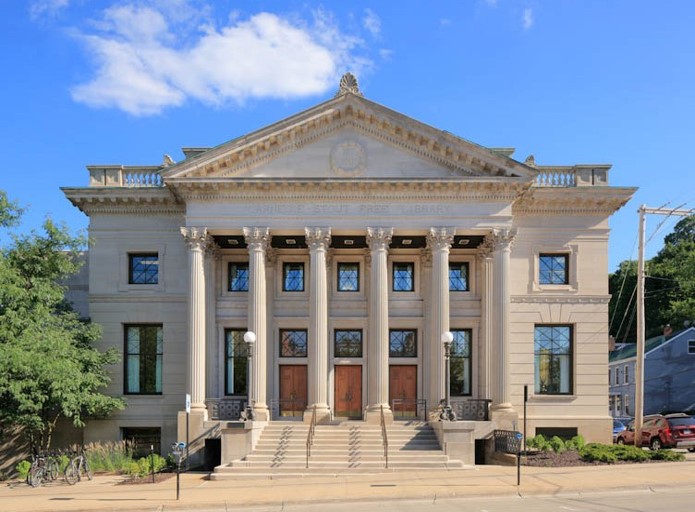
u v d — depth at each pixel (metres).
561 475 24.28
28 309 31.27
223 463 28.02
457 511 18.30
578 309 35.53
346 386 35.72
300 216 32.59
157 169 36.34
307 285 36.41
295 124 32.56
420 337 35.75
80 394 30.62
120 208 36.00
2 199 32.44
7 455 33.78
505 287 32.22
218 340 35.56
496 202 32.56
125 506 20.11
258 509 19.92
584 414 35.00
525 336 35.31
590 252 35.78
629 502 19.17
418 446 28.95
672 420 33.94
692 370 63.78
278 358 35.91
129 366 35.69
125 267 35.88
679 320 65.56
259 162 32.94
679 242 69.06
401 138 32.88
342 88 32.91
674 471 24.73
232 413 33.31
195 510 20.09
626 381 68.94
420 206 32.59
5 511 19.59
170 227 35.97
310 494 21.25
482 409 32.88
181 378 35.12
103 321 35.59
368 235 32.53
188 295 32.38
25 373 28.53
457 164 32.66
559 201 35.53
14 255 32.19
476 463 31.64
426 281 35.41
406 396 35.69
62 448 34.75
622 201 35.44
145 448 35.00
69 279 39.12
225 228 32.59
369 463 27.03
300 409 35.62
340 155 32.91
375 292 32.22
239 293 35.88
